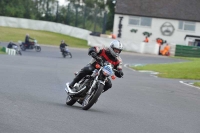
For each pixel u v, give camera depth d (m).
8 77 65.81
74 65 115.19
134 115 40.25
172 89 69.81
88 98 40.59
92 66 41.38
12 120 31.41
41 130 28.92
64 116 35.44
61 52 155.50
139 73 104.56
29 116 33.78
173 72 107.12
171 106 49.88
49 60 126.06
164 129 34.16
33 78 68.56
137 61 160.25
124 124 34.59
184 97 60.28
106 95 55.25
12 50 141.38
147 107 47.25
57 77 74.69
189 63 131.38
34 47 166.00
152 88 68.88
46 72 83.00
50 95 50.44
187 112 45.97
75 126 31.52
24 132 27.78
